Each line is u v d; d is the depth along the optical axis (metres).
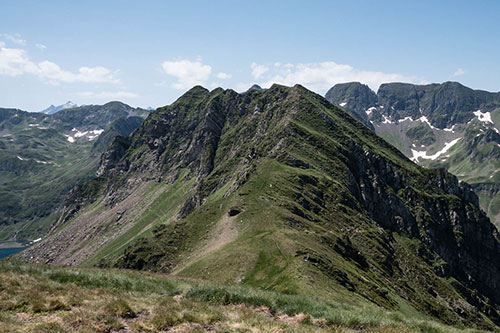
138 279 31.84
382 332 22.62
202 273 85.38
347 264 99.69
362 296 79.19
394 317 28.94
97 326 19.56
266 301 27.73
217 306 25.66
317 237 108.25
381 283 108.31
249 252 90.25
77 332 18.45
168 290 29.88
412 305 109.69
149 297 26.58
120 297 25.12
